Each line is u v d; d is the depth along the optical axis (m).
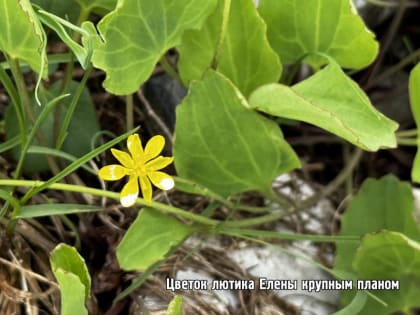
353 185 0.35
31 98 0.32
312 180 0.35
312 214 0.33
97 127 0.32
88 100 0.32
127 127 0.33
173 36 0.29
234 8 0.30
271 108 0.29
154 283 0.30
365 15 0.36
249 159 0.30
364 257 0.29
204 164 0.30
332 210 0.34
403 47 0.38
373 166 0.36
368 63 0.31
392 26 0.37
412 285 0.30
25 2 0.26
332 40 0.31
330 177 0.35
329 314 0.31
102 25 0.27
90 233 0.31
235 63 0.31
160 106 0.34
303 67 0.35
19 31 0.27
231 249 0.32
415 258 0.29
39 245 0.31
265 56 0.31
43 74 0.27
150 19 0.28
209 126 0.30
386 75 0.36
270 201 0.34
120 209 0.32
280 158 0.30
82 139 0.32
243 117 0.29
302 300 0.31
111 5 0.30
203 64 0.31
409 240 0.28
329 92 0.29
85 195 0.32
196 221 0.31
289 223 0.33
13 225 0.29
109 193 0.28
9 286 0.29
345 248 0.31
